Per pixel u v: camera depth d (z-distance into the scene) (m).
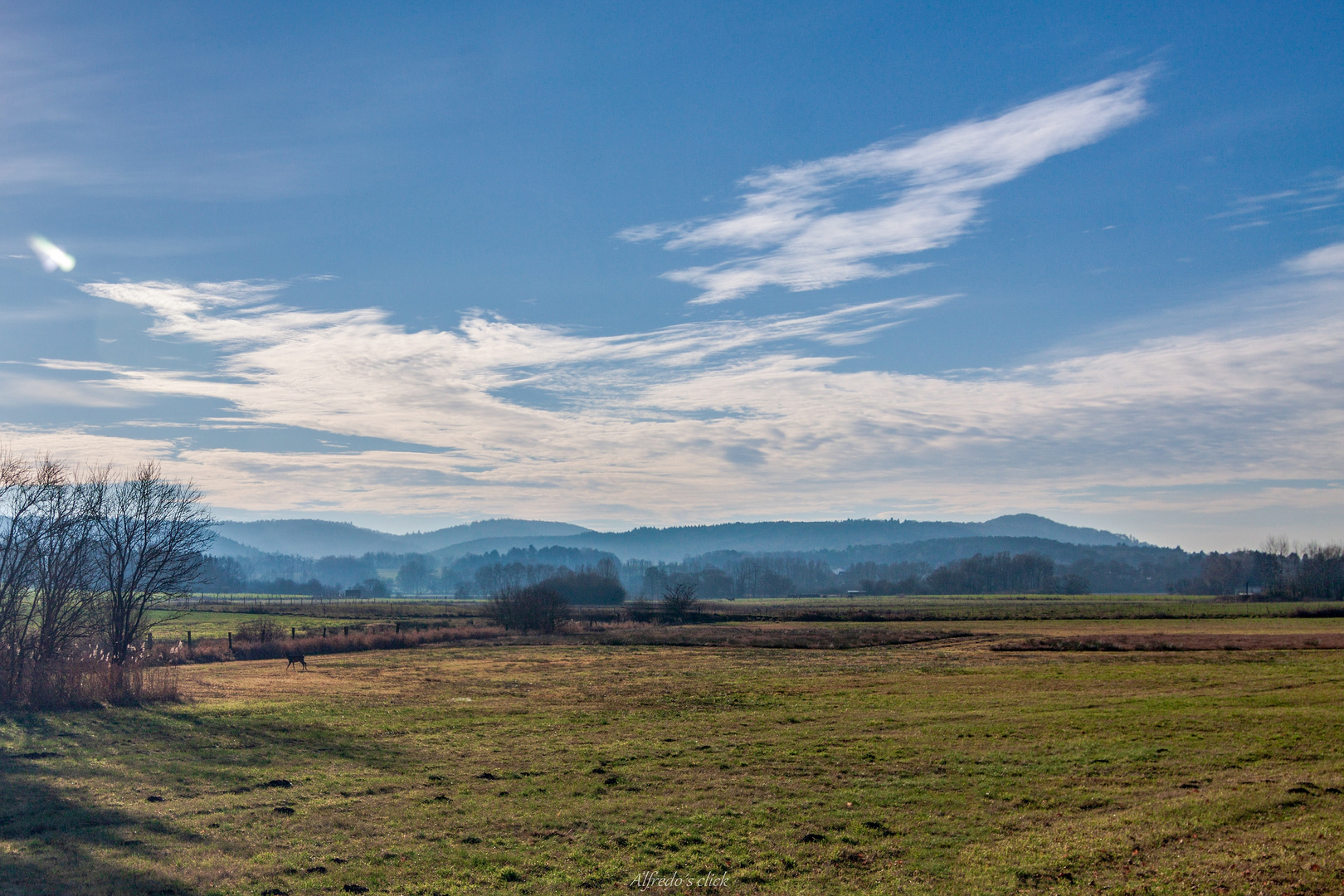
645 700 34.84
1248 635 68.31
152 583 40.34
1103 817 16.66
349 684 40.16
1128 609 127.44
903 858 14.86
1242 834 14.91
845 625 97.25
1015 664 49.56
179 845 14.68
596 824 16.80
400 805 17.97
